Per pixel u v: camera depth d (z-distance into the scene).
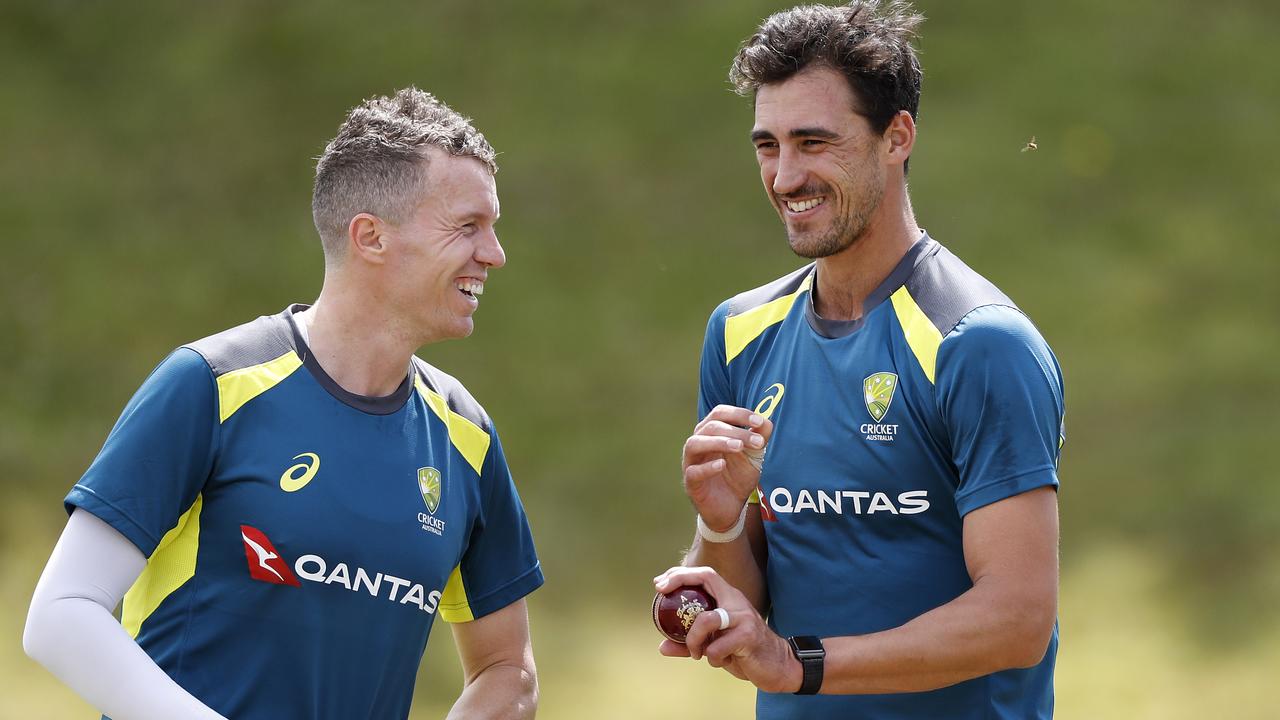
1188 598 29.55
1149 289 39.66
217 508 9.87
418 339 10.49
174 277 39.28
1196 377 36.91
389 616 10.15
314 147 44.34
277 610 9.80
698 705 25.81
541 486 32.97
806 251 10.68
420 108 10.67
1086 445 34.91
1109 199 43.31
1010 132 45.88
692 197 42.97
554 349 37.69
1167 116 46.84
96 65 47.66
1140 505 32.78
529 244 41.12
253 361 10.13
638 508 32.31
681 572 10.17
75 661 9.22
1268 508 32.19
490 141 44.69
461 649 11.47
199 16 50.03
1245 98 47.88
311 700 9.87
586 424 35.16
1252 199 43.47
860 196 10.55
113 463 9.59
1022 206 42.66
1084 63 49.12
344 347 10.37
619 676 26.83
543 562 30.45
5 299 37.91
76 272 39.22
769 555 11.23
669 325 38.47
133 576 9.59
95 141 44.38
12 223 40.84
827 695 10.76
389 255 10.25
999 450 9.91
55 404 34.78
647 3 51.50
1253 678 26.53
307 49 48.41
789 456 10.91
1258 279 40.22
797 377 11.05
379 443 10.27
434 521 10.41
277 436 9.98
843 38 10.44
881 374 10.55
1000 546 9.85
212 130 45.06
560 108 46.56
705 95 47.12
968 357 10.09
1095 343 38.06
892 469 10.45
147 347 36.78
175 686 9.28
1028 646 9.80
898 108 10.59
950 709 10.41
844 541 10.64
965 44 49.75
